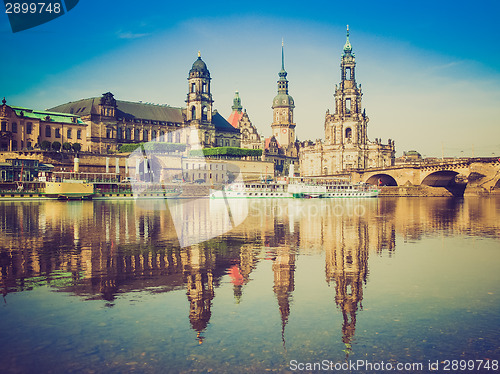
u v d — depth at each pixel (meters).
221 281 32.03
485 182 191.50
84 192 125.06
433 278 33.09
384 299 28.02
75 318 24.58
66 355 20.45
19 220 68.88
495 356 20.55
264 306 26.69
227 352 20.86
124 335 22.47
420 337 22.45
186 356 20.47
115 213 82.00
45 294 28.67
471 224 69.00
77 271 34.66
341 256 41.22
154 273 34.19
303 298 28.17
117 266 36.41
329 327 23.61
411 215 86.25
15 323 23.81
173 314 25.27
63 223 65.31
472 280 32.44
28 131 162.88
